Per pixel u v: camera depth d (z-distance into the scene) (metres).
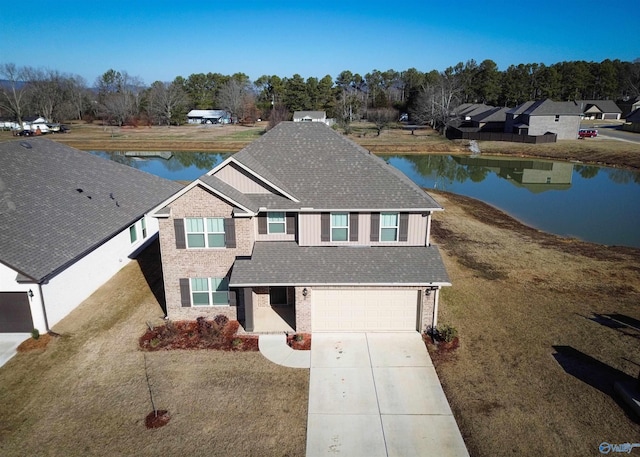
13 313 19.16
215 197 19.17
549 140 84.38
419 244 21.02
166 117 134.62
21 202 22.78
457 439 13.91
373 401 15.59
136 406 15.19
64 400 15.45
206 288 20.48
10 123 111.00
